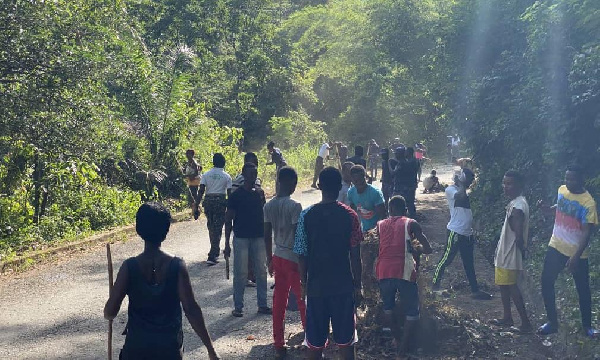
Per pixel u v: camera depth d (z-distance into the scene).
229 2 35.12
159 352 4.43
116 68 15.19
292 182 7.62
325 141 40.62
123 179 20.12
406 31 34.50
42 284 11.28
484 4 17.09
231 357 7.49
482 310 9.21
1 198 14.91
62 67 13.59
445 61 18.44
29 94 13.41
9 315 9.41
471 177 9.98
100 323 8.96
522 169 12.73
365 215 9.06
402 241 7.16
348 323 6.02
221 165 12.39
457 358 7.20
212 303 9.77
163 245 14.67
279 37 41.19
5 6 13.01
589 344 7.08
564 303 8.69
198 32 33.56
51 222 15.46
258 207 9.04
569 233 7.51
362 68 43.28
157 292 4.45
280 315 7.41
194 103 24.09
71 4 14.51
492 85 14.58
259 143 38.28
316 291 6.00
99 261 13.16
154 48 31.61
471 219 9.94
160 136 21.31
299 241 6.07
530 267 10.33
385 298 7.24
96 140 14.79
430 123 42.88
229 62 35.84
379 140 43.97
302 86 41.06
